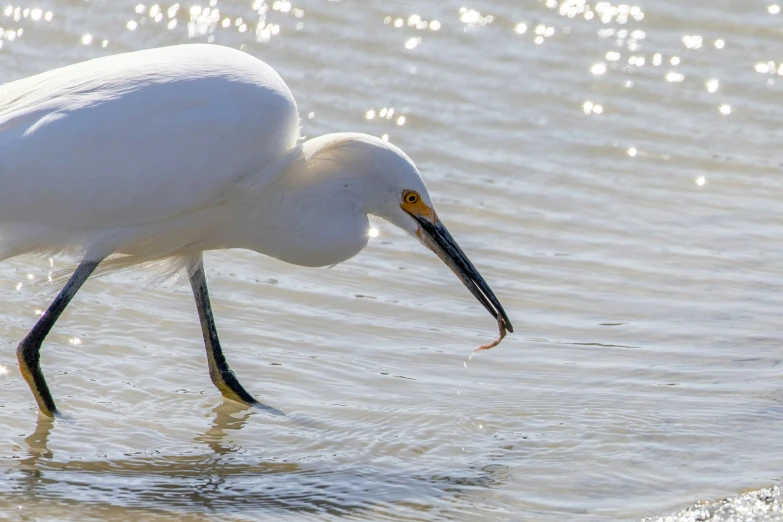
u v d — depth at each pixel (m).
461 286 13.38
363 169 10.79
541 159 16.36
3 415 10.48
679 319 12.54
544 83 18.34
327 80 18.09
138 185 10.34
